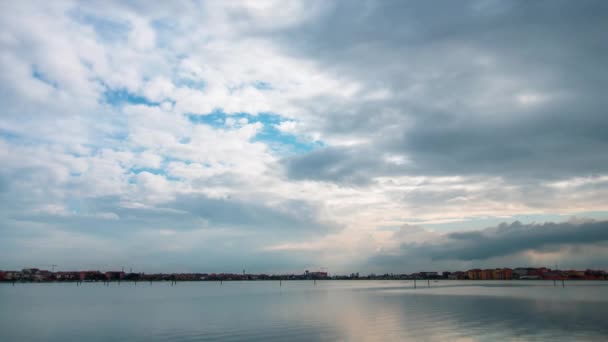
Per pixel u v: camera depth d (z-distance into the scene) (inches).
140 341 1636.3
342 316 2438.5
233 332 1825.8
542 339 1518.2
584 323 1931.6
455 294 5108.3
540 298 3966.5
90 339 1696.6
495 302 3437.5
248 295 5541.3
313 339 1622.8
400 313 2568.9
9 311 3011.8
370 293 5812.0
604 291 5767.7
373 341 1552.7
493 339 1534.2
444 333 1705.2
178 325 2087.8
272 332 1813.5
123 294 6127.0
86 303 3905.0
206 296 5300.2
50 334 1839.3
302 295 5369.1
